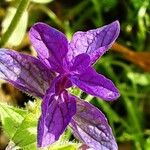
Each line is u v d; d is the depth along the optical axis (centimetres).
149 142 18
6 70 10
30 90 11
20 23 18
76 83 10
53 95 10
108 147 10
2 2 19
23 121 11
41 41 10
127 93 19
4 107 12
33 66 10
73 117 11
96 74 10
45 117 10
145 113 19
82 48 10
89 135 10
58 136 10
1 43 18
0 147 17
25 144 11
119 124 19
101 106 19
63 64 10
